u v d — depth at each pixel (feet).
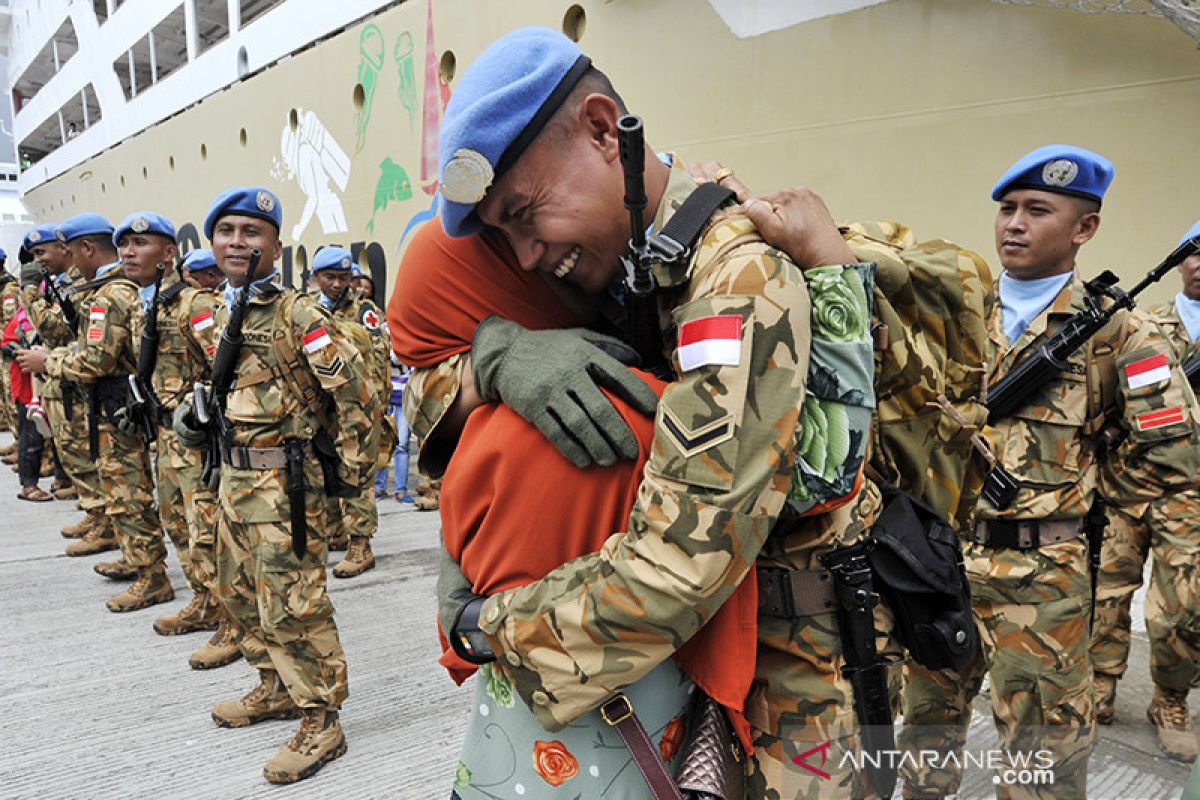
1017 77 11.55
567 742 3.22
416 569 14.56
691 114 16.15
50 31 72.02
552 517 2.99
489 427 3.09
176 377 11.34
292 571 7.86
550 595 2.86
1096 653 8.39
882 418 3.50
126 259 11.85
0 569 15.06
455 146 2.71
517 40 2.83
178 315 10.91
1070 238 6.34
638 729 3.08
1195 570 7.68
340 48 28.04
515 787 3.37
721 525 2.59
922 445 3.59
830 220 2.94
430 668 10.46
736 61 15.14
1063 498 6.14
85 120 64.59
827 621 3.36
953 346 3.53
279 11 32.73
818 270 2.83
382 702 9.54
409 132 24.70
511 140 2.70
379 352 15.96
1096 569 6.41
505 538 3.06
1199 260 9.59
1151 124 10.44
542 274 3.23
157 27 49.52
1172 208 10.37
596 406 2.82
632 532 2.76
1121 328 6.24
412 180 24.81
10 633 11.91
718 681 3.12
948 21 12.21
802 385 2.71
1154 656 8.09
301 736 8.15
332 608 8.16
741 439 2.60
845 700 3.35
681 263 2.86
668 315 3.01
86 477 15.57
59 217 73.61
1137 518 8.18
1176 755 7.60
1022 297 6.61
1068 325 6.09
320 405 8.08
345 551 15.85
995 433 6.38
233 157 37.60
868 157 13.33
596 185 2.84
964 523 4.10
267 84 33.45
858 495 3.33
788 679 3.41
